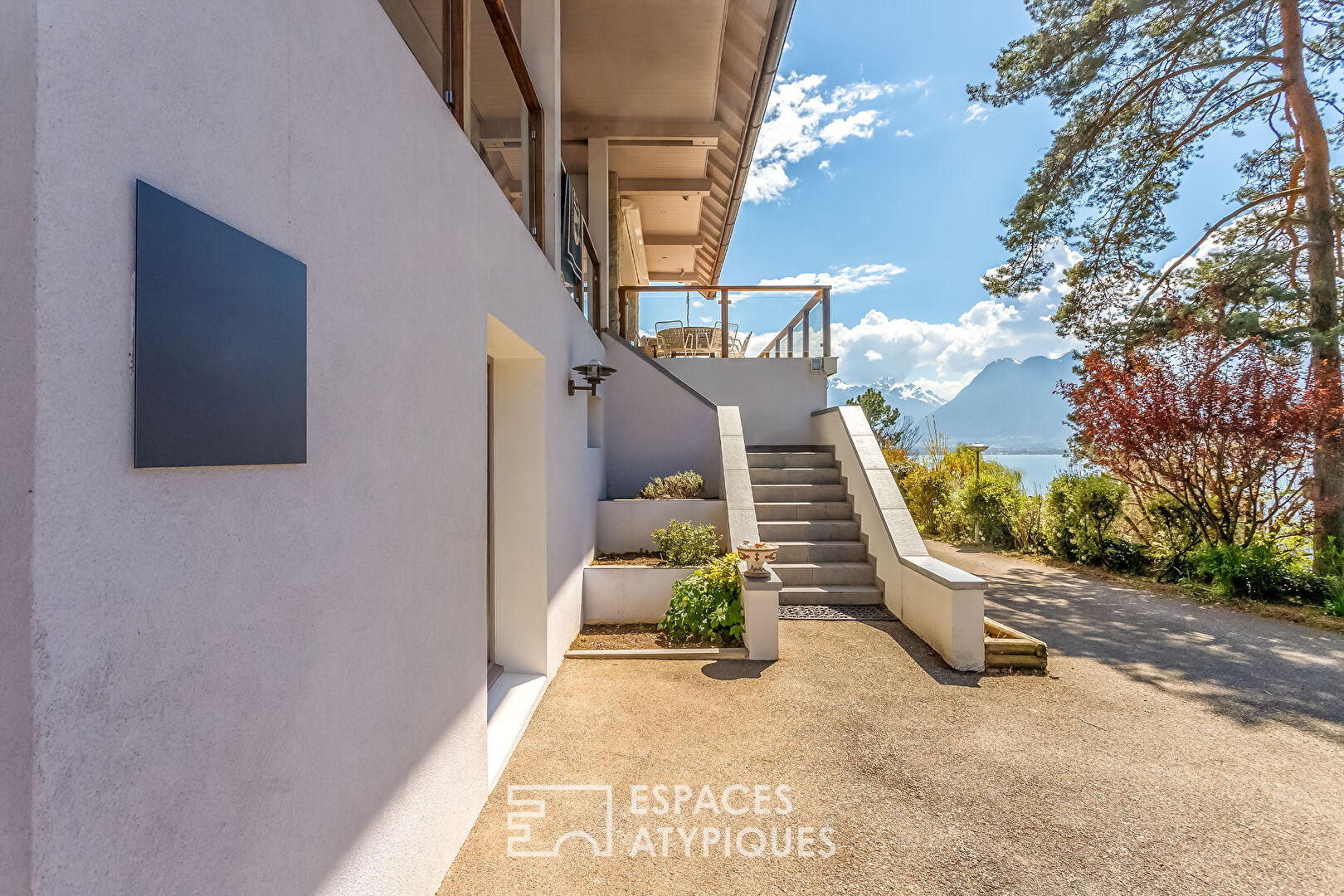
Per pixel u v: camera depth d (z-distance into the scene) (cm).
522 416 401
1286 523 751
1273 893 224
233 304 113
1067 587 739
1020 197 1033
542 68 464
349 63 162
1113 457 833
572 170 916
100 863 86
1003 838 254
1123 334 925
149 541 95
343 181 158
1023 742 338
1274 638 535
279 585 129
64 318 82
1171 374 783
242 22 119
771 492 774
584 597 546
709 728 349
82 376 84
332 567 150
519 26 470
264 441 122
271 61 128
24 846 77
